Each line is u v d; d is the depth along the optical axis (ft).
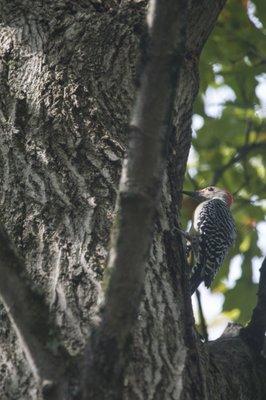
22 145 23.79
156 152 17.33
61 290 20.54
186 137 28.63
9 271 16.72
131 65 26.45
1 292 16.72
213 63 47.26
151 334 20.31
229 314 45.73
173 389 19.47
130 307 16.65
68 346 19.31
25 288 16.72
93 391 16.11
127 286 16.69
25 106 24.67
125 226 16.94
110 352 16.39
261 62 48.44
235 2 47.44
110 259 17.02
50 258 21.31
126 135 24.66
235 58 48.24
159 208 23.48
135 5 27.84
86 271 20.94
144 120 17.40
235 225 47.88
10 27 26.81
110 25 27.02
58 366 16.43
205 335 32.55
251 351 25.20
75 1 27.53
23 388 18.88
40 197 22.62
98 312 16.94
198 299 33.01
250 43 47.73
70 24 26.78
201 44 30.19
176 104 28.04
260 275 26.71
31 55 25.96
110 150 23.84
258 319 25.93
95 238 21.72
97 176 23.18
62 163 23.39
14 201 22.61
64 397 16.14
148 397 19.10
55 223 22.07
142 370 19.54
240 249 48.98
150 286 21.30
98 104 25.02
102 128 24.38
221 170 51.57
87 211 22.35
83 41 26.45
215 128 50.55
